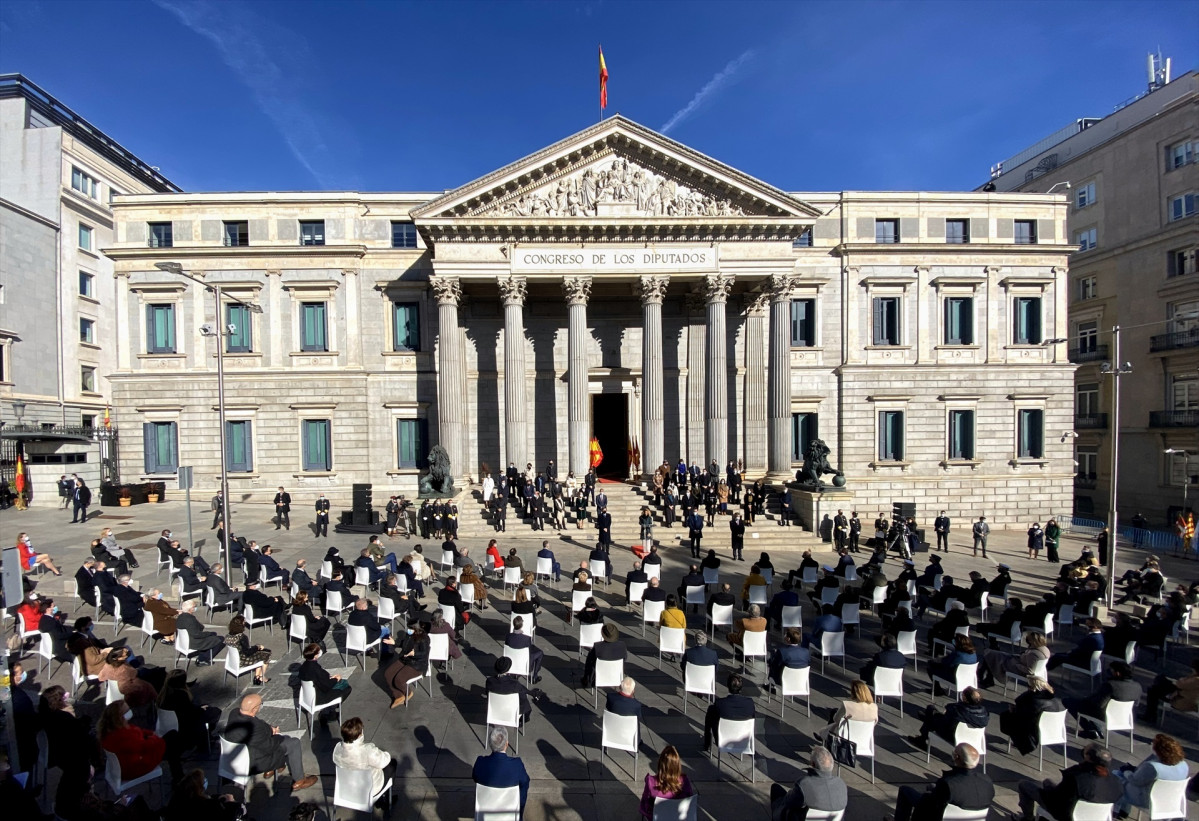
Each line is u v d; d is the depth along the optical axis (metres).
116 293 38.22
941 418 39.84
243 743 9.38
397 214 39.16
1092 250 49.44
